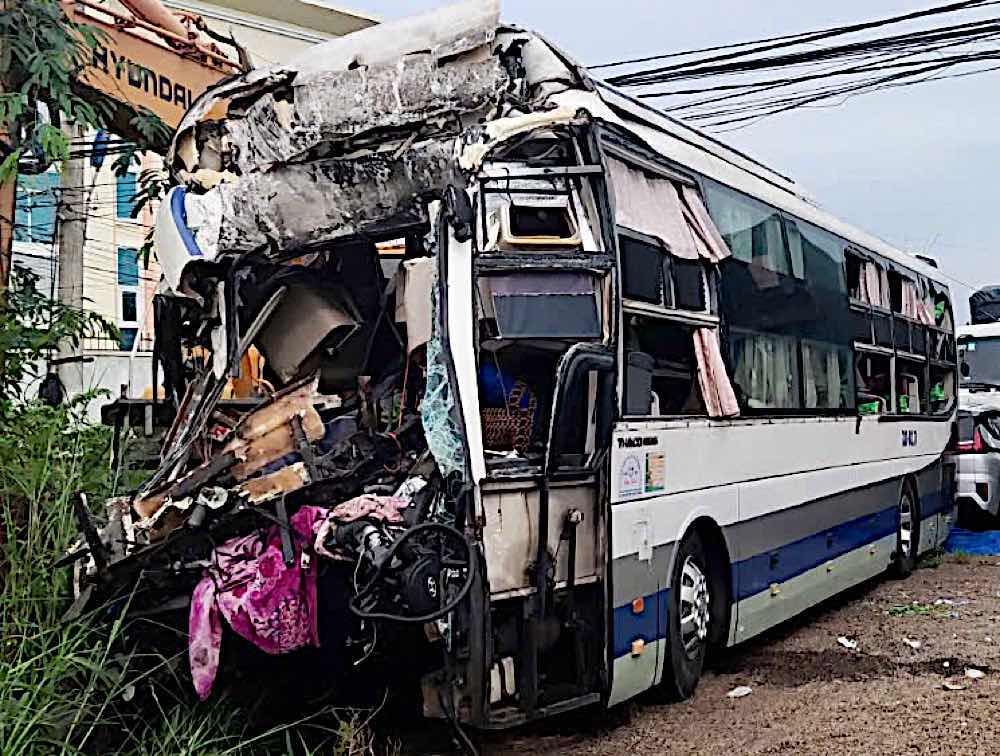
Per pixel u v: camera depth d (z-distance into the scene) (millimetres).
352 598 5258
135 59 9469
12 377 6848
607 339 6000
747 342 8203
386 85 6320
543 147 6012
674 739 6648
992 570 13531
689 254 7176
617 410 6133
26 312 7516
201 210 6730
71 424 7109
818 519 9711
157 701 5496
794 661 8727
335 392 6930
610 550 6047
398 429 6070
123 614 5375
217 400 6426
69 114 7223
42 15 7383
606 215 6027
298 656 6102
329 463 5812
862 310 11203
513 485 5539
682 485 7113
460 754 6207
